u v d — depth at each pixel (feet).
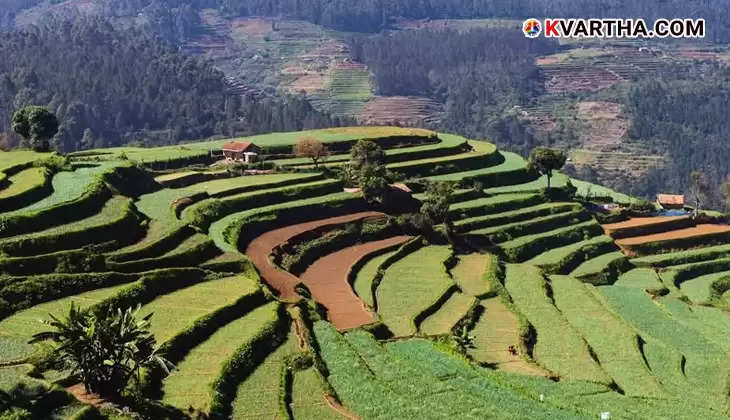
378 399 223.30
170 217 352.08
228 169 492.95
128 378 200.13
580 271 442.09
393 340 286.25
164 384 216.95
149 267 293.02
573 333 322.34
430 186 490.49
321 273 358.43
